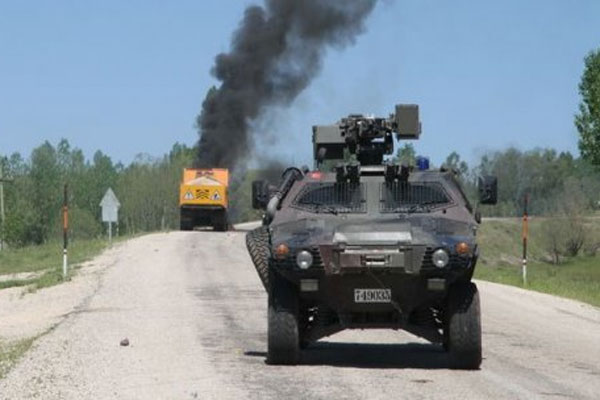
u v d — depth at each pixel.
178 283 62.94
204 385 23.80
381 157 31.00
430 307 27.00
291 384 23.91
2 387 23.86
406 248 24.94
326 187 28.78
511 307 50.81
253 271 72.81
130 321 41.34
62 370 26.70
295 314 26.38
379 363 28.30
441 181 28.75
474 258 25.36
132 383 24.31
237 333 36.66
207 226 131.25
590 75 104.56
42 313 49.38
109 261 82.31
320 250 25.14
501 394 22.89
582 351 33.28
